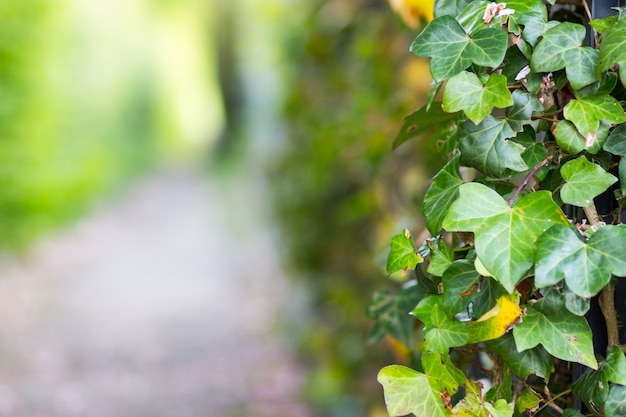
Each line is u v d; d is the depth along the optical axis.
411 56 2.83
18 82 8.05
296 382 4.44
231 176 21.31
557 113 1.05
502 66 1.12
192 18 26.36
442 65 1.03
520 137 1.05
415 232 2.17
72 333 5.70
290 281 6.80
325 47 4.61
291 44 5.61
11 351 5.17
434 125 1.41
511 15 1.04
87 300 6.84
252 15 7.71
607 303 1.01
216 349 5.29
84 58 12.30
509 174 1.05
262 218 11.89
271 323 5.81
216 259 9.17
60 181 10.28
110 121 15.44
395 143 1.44
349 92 4.35
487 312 0.96
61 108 10.25
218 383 4.52
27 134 8.35
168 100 24.97
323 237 4.87
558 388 1.17
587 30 1.11
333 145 4.12
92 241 10.22
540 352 1.01
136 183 18.08
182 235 11.29
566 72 0.98
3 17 7.82
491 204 0.95
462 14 1.09
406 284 1.68
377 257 2.56
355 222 3.93
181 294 7.18
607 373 0.96
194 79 28.78
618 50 0.92
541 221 0.92
